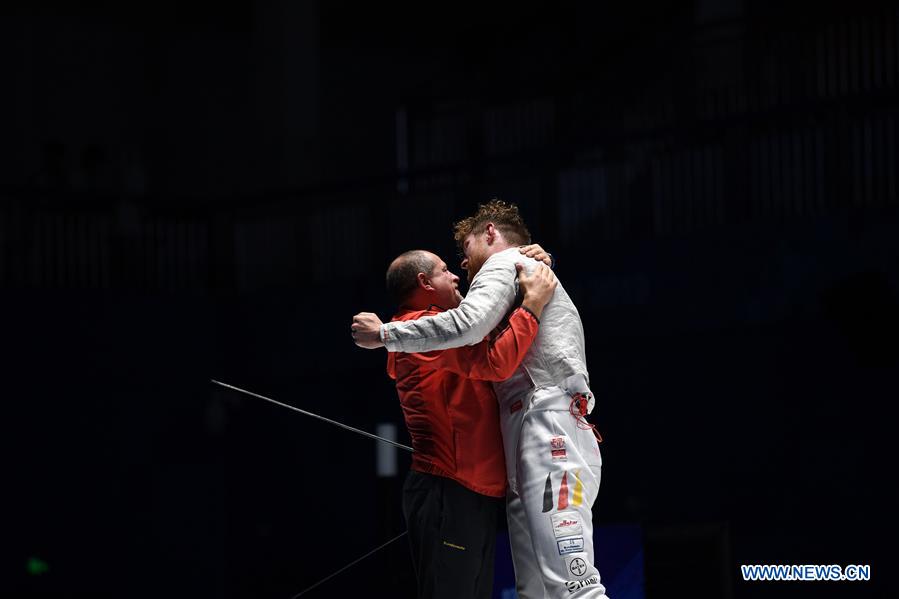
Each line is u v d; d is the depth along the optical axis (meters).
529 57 25.81
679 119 17.56
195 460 19.25
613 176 17.06
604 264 16.66
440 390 5.34
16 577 17.48
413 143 20.88
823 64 16.08
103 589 18.14
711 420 15.98
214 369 19.58
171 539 18.84
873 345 14.28
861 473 14.81
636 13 23.77
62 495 18.02
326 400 19.19
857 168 15.14
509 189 17.89
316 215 19.78
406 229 18.80
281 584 19.03
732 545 6.87
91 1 25.94
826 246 15.05
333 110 27.28
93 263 18.88
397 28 27.94
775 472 15.45
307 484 19.12
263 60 23.58
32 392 17.97
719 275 15.77
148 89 26.31
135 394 18.80
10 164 24.69
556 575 4.85
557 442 4.99
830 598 14.34
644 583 6.87
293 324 19.25
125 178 19.88
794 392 15.38
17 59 25.06
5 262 18.17
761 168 15.84
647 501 16.34
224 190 26.56
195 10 26.88
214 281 19.84
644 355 16.59
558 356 5.12
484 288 5.02
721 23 17.02
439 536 5.26
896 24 15.50
